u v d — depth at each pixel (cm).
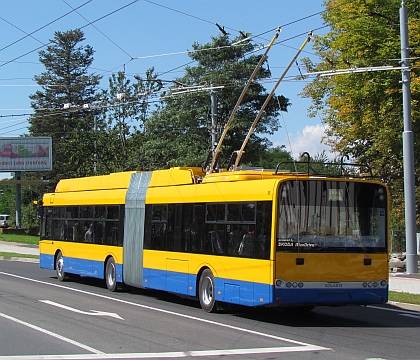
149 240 1645
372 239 1261
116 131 4634
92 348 945
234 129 4122
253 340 1036
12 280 2130
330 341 1039
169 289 1538
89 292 1783
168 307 1474
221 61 4097
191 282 1450
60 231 2167
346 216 1245
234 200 1316
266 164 5447
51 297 1633
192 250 1455
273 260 1183
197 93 3884
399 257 2527
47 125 6962
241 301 1263
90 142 4625
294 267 1194
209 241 1392
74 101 6962
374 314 1419
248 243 1257
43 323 1185
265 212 1216
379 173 3306
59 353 907
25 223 6888
